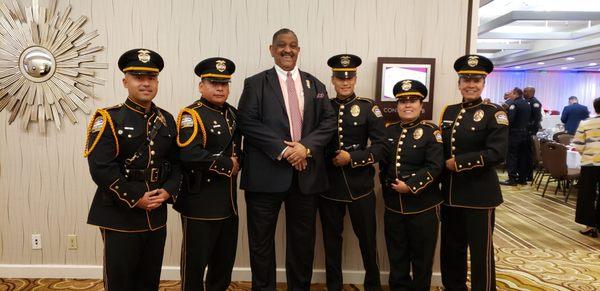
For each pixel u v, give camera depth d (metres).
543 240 3.79
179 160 1.98
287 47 2.14
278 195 2.14
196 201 1.98
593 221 3.85
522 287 2.72
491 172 2.20
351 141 2.33
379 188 2.68
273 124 2.12
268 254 2.20
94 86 2.60
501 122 2.12
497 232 4.03
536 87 13.10
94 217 1.77
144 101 1.80
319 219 2.68
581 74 13.04
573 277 2.90
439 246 2.67
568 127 8.12
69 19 2.55
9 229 2.69
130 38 2.58
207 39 2.58
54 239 2.71
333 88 2.62
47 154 2.64
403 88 2.26
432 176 2.16
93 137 1.71
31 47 2.56
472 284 2.22
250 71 2.60
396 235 2.32
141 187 1.75
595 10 5.89
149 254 1.88
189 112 1.96
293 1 2.57
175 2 2.56
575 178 4.99
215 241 2.08
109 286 1.77
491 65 2.21
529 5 6.19
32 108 2.61
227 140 2.04
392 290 2.36
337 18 2.58
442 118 2.36
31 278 2.71
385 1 2.58
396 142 2.32
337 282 2.44
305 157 2.05
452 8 2.57
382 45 2.59
